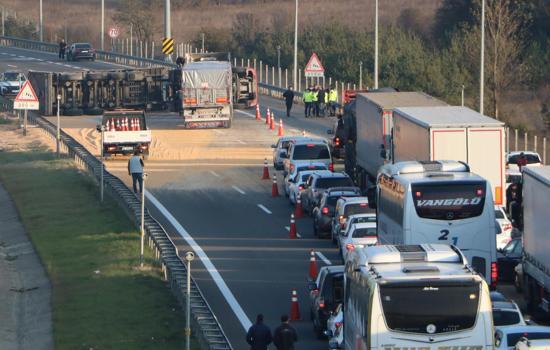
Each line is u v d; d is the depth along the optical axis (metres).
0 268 136.00
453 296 71.44
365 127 170.00
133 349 94.44
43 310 114.12
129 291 114.44
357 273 76.88
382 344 71.62
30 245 147.62
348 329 81.44
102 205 165.62
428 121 130.12
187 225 157.12
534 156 188.88
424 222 103.62
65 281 123.38
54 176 194.38
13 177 198.00
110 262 129.12
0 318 112.88
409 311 71.50
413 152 135.50
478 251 104.06
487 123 127.06
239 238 147.75
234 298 115.94
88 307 110.19
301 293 117.62
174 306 108.00
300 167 174.50
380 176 116.50
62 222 157.00
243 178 196.25
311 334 101.38
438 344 71.44
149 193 182.50
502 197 127.38
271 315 108.75
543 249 103.38
